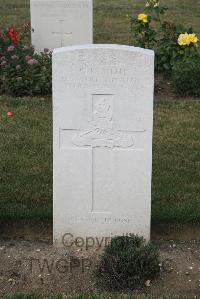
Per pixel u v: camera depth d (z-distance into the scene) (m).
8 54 10.38
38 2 11.57
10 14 16.77
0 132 8.52
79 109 5.40
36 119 9.02
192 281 5.34
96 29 15.16
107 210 5.70
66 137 5.49
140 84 5.32
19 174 7.25
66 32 11.76
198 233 6.14
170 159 7.71
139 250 5.26
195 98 10.16
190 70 10.12
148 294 5.02
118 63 5.27
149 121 5.41
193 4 18.30
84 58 5.26
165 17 16.56
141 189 5.61
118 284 5.17
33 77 10.12
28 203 6.56
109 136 5.48
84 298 4.92
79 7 11.61
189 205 6.41
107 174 5.59
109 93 5.35
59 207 5.69
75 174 5.59
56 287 5.26
